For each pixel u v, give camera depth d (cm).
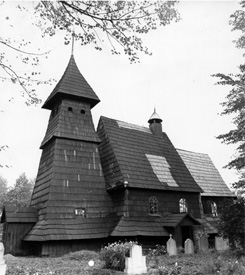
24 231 1902
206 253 1764
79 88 2333
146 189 2208
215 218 2812
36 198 2125
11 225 1875
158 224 2167
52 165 2006
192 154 3312
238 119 1747
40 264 1361
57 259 1591
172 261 1402
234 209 1727
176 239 2127
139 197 2162
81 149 2181
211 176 3170
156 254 1794
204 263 1195
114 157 2255
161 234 2095
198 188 2573
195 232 2236
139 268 1091
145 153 2506
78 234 1858
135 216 2078
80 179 2073
